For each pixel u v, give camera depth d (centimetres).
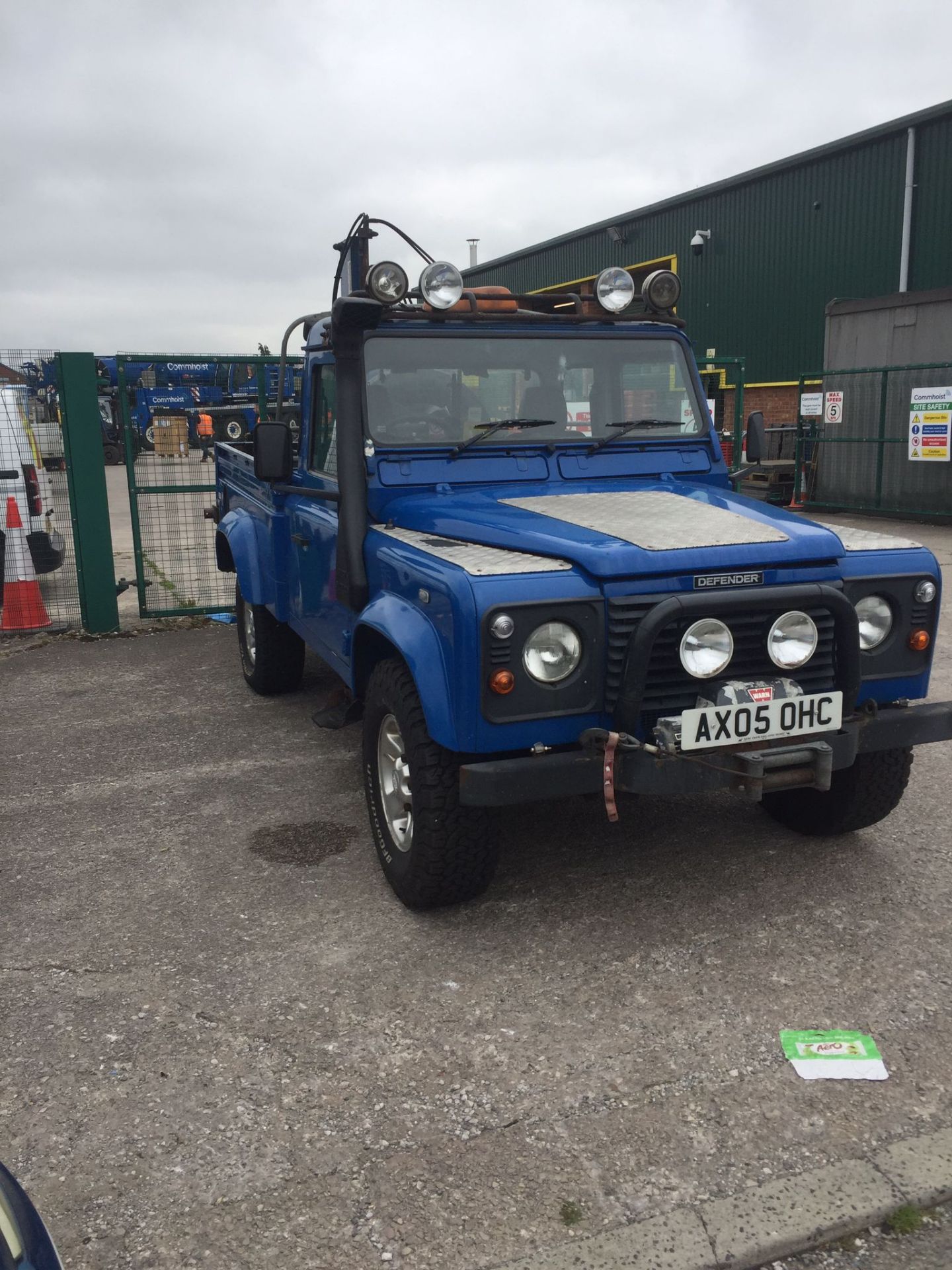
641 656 315
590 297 474
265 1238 232
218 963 348
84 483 837
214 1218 238
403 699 356
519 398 447
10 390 841
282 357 555
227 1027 311
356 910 384
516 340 448
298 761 552
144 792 510
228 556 719
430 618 334
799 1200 239
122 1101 278
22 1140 264
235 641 841
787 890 391
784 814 446
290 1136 264
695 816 464
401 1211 239
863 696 362
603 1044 300
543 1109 273
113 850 443
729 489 473
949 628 824
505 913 378
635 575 322
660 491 424
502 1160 254
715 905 381
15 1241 162
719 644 327
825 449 1553
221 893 400
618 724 322
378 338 429
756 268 2152
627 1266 223
